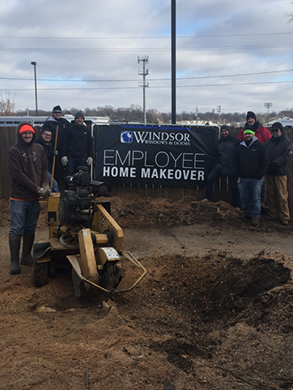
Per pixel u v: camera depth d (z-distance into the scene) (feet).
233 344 11.64
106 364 10.17
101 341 11.62
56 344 11.37
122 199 32.27
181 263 20.11
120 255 15.79
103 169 33.12
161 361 10.52
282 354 10.72
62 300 15.74
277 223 28.40
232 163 30.40
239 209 31.22
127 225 27.43
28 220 19.52
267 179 28.81
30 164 18.62
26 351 10.98
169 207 30.76
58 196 18.38
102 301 15.43
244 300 15.76
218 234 25.71
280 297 13.29
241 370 10.24
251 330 12.23
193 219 28.53
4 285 16.99
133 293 16.37
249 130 26.68
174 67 37.76
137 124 33.04
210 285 17.60
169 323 13.88
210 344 12.13
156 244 23.58
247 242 24.11
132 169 33.19
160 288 17.21
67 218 16.39
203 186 33.30
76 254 16.76
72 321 13.48
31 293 16.17
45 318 13.83
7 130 32.73
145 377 9.74
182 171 33.17
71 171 30.37
